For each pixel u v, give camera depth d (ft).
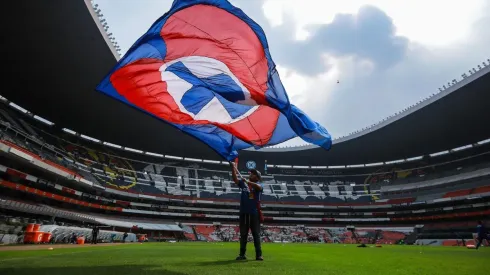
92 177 143.54
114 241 95.55
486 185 145.18
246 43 19.20
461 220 147.33
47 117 143.33
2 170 94.12
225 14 18.81
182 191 181.06
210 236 162.30
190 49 18.61
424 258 23.68
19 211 87.86
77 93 122.93
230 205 180.24
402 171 194.90
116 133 163.12
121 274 9.62
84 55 99.86
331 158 203.31
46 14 83.05
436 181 166.30
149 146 181.98
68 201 122.72
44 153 123.34
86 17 84.48
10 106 130.72
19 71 109.19
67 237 67.41
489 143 159.94
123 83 16.83
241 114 19.92
